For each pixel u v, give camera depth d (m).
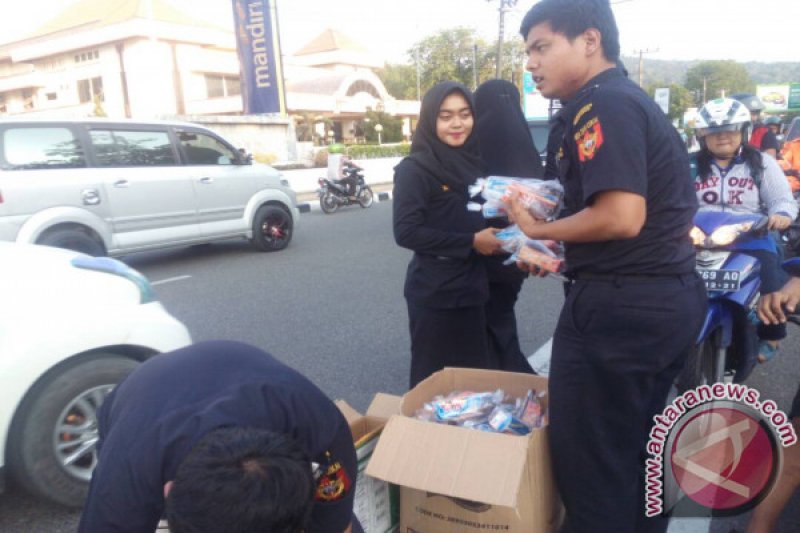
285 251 9.06
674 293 1.83
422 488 1.77
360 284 6.91
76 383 2.77
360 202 14.66
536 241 2.31
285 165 20.69
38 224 6.59
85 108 43.00
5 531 2.76
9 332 2.66
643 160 1.72
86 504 1.39
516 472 1.73
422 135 2.77
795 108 48.00
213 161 8.35
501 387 2.40
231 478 1.06
